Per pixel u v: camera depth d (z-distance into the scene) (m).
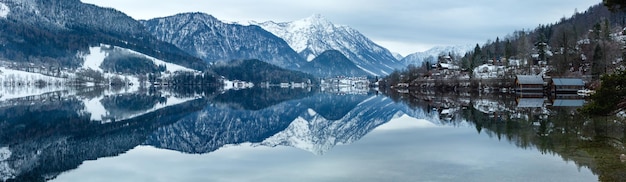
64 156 44.28
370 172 31.92
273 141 54.94
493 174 30.09
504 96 143.88
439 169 32.12
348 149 42.78
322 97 189.00
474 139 47.88
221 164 38.34
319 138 57.03
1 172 37.62
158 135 62.00
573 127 53.50
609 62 149.38
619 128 50.19
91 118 85.94
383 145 45.06
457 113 83.31
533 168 31.47
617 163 31.38
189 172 35.41
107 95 189.25
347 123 81.62
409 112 92.25
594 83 142.38
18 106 113.44
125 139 57.25
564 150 37.88
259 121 87.81
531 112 78.88
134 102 140.50
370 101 148.00
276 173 33.72
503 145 42.59
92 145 51.84
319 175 31.88
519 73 186.38
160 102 142.38
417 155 38.28
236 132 67.62
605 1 30.17
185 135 62.25
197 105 129.88
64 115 90.75
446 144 44.72
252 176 33.12
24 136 59.88
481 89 190.38
